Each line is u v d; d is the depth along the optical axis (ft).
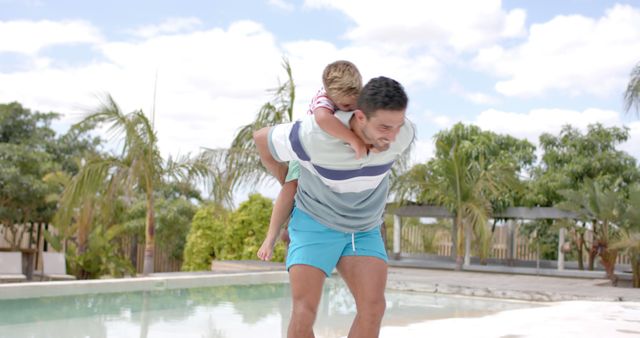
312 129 8.22
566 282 36.47
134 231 57.47
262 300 26.13
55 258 42.55
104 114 34.22
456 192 47.75
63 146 67.21
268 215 51.21
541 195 58.03
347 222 8.93
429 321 19.67
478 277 39.09
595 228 44.16
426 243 61.57
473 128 69.26
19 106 65.98
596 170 57.72
